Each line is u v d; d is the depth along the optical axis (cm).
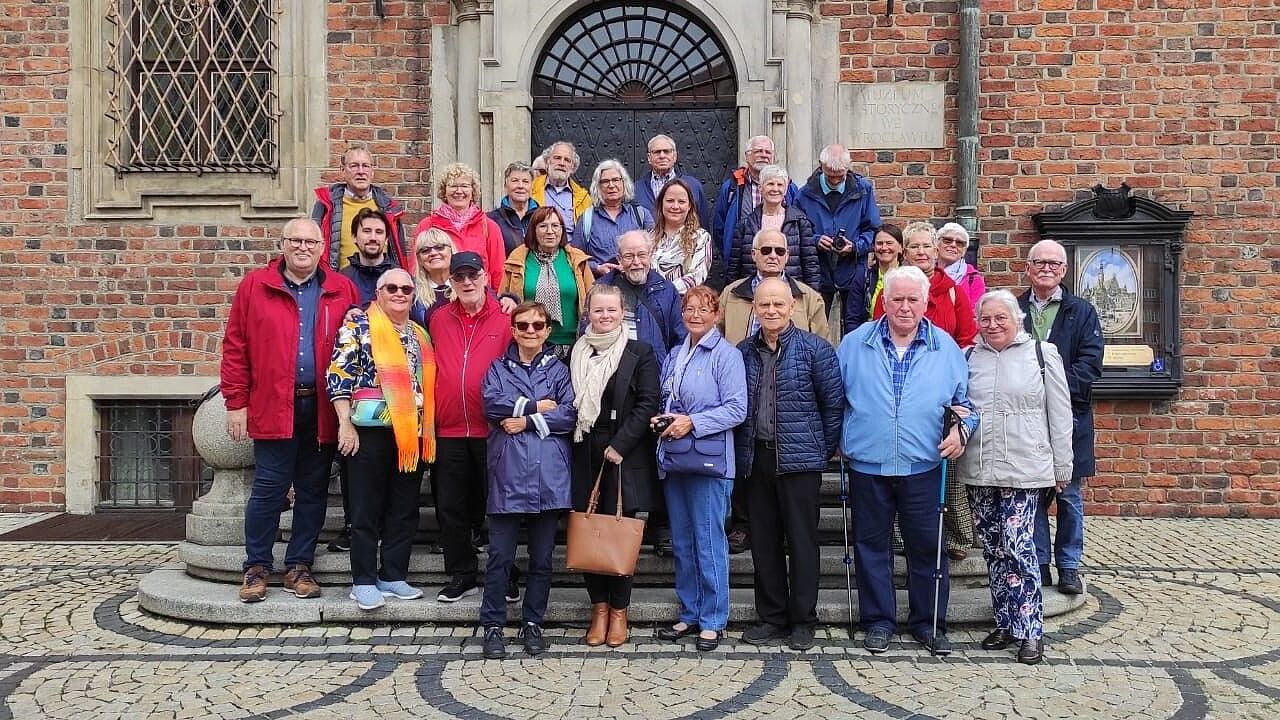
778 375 494
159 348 827
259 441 530
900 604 527
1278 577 626
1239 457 806
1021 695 433
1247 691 439
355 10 823
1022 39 810
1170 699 429
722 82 827
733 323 564
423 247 542
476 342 521
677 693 433
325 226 623
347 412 509
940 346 493
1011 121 812
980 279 641
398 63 822
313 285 536
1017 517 481
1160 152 808
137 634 514
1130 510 811
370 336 515
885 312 504
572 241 626
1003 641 492
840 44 817
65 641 504
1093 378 561
